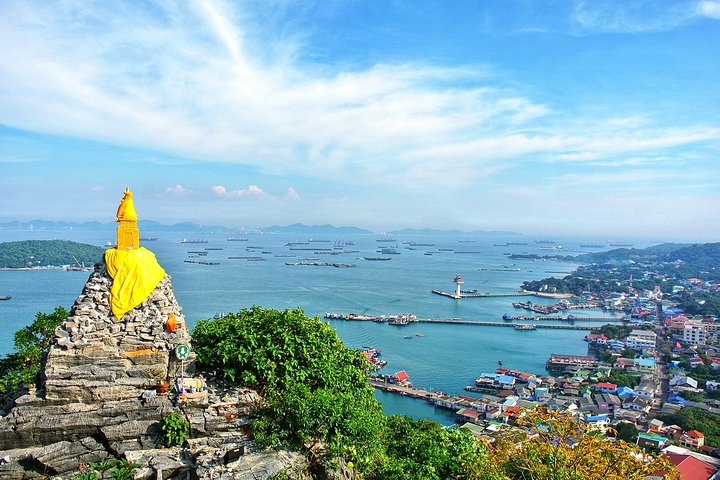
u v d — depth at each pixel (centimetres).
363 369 2581
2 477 1695
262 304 19388
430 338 16025
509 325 18462
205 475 1662
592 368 13262
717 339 17138
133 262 2189
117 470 1678
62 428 1819
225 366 2206
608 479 1844
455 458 2334
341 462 1922
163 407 1938
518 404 10188
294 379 2178
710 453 7675
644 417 10081
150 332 2159
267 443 1853
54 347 2014
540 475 1933
